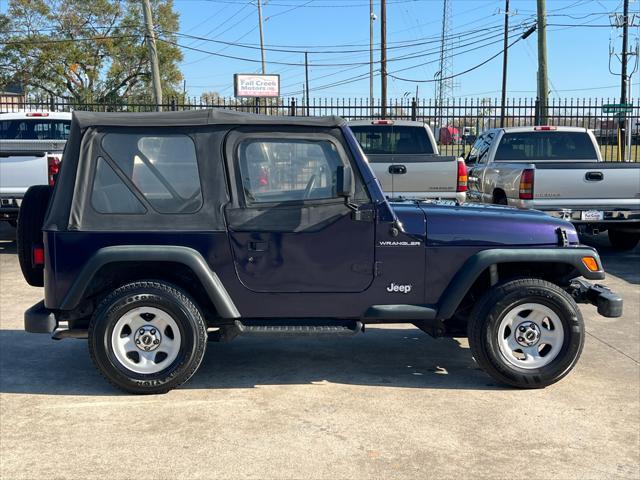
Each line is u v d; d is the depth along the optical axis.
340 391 4.96
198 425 4.34
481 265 4.85
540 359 4.95
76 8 45.06
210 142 4.79
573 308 4.88
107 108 27.39
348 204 4.82
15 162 10.27
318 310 4.90
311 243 4.83
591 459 3.91
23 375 5.29
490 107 16.86
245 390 4.98
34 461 3.85
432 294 4.95
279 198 4.82
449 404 4.71
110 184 4.74
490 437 4.18
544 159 11.28
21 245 5.00
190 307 4.76
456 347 6.08
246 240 4.79
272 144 4.82
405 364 5.60
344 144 4.85
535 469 3.79
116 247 4.68
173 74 47.62
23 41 43.56
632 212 9.37
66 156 4.74
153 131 4.76
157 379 4.75
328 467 3.79
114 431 4.25
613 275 9.32
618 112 17.27
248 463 3.83
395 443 4.09
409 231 4.88
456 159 9.63
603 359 5.71
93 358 4.74
